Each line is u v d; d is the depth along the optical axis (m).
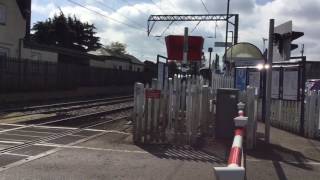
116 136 13.66
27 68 36.25
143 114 12.48
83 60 59.09
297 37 15.07
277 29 14.99
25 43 42.31
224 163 10.12
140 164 9.81
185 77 17.89
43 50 45.53
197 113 12.72
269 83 12.88
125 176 8.75
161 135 12.48
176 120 12.44
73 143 12.16
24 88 35.94
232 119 13.13
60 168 9.23
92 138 13.14
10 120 18.16
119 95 49.16
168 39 21.52
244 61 28.22
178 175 8.92
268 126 12.90
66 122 17.98
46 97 37.00
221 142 12.84
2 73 33.03
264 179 8.74
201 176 8.87
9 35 40.22
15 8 40.88
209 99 14.24
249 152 11.48
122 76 62.00
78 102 32.00
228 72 30.16
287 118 16.38
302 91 15.30
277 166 9.98
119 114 23.27
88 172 8.98
